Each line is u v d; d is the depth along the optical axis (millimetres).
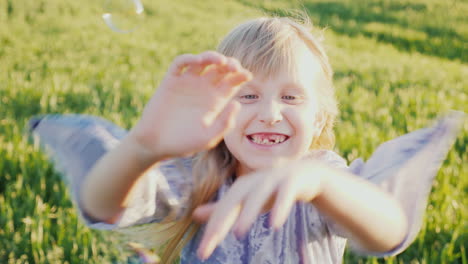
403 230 1106
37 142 4230
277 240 1610
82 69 8180
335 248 1647
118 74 8047
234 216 801
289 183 808
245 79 964
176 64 957
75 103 6312
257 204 782
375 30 15281
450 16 17328
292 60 1552
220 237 788
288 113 1507
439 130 1412
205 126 983
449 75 9898
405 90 7734
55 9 14008
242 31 1650
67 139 1369
